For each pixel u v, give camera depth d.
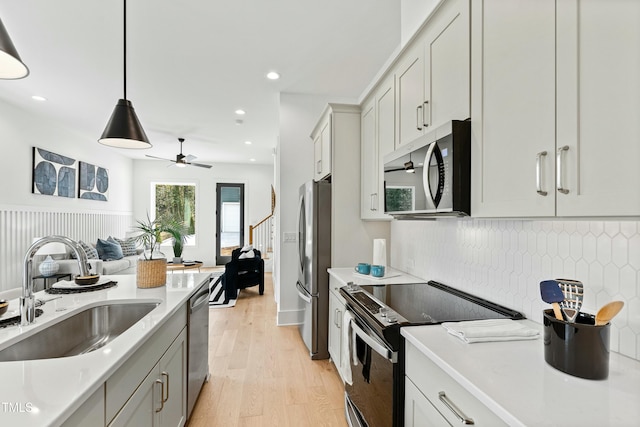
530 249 1.38
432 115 1.54
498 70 1.10
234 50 2.80
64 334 1.52
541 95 0.93
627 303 1.01
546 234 1.30
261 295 5.39
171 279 2.36
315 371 2.70
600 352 0.88
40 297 1.78
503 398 0.79
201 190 8.20
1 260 3.86
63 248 4.12
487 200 1.16
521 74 1.00
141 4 2.17
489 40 1.15
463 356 1.03
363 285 2.12
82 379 0.89
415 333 1.24
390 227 2.99
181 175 8.09
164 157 7.55
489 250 1.65
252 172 8.48
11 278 4.00
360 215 2.92
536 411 0.74
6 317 1.38
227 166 8.36
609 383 0.87
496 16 1.12
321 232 2.91
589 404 0.77
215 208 8.27
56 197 4.90
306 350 3.13
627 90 0.70
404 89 1.89
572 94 0.83
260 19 2.37
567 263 1.21
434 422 1.07
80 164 5.51
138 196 7.82
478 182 1.20
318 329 2.92
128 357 1.08
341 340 2.34
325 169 3.14
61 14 2.25
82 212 5.59
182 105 4.13
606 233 1.07
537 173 0.92
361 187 2.87
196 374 2.17
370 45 2.74
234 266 5.02
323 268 2.92
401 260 2.73
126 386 1.12
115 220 6.86
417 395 1.19
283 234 3.86
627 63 0.70
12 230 4.03
